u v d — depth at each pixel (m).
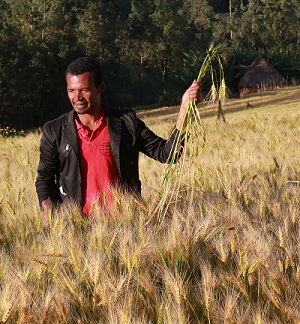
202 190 4.51
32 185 5.39
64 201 4.14
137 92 83.94
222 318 2.53
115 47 76.56
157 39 83.81
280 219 3.87
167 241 3.33
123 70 83.62
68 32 70.62
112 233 3.50
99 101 3.95
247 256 3.11
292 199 4.41
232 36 103.75
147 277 2.92
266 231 3.59
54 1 71.25
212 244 3.28
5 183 5.21
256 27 106.56
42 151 4.14
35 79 62.94
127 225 3.71
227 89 3.35
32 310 2.66
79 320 2.60
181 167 3.70
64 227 3.68
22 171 6.78
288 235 3.51
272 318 2.64
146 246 3.17
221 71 3.40
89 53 74.12
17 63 61.34
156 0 89.81
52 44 69.50
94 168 4.05
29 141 13.68
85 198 4.09
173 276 2.77
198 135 3.62
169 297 2.67
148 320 2.66
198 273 3.17
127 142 4.04
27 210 4.25
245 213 3.88
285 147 8.32
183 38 86.00
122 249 3.17
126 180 4.13
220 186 4.84
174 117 41.38
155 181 5.37
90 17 74.31
